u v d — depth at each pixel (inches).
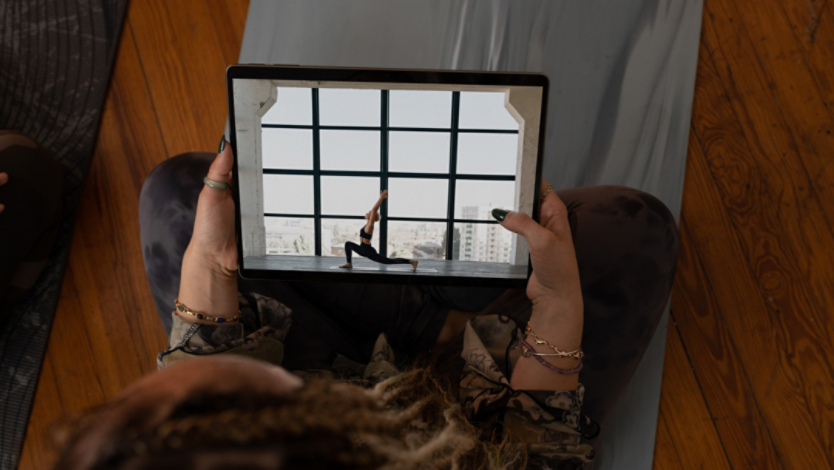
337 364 37.6
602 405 37.5
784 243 45.6
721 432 45.8
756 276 45.8
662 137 46.8
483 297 40.4
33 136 49.8
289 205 31.9
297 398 8.6
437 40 48.6
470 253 32.4
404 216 32.3
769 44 45.7
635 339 36.9
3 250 41.4
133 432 7.6
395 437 16.9
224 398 8.2
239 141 30.1
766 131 45.9
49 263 49.7
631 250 36.4
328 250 32.6
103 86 49.7
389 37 48.8
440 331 41.6
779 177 45.8
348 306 41.4
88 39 49.6
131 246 50.0
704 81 46.5
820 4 44.9
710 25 46.3
